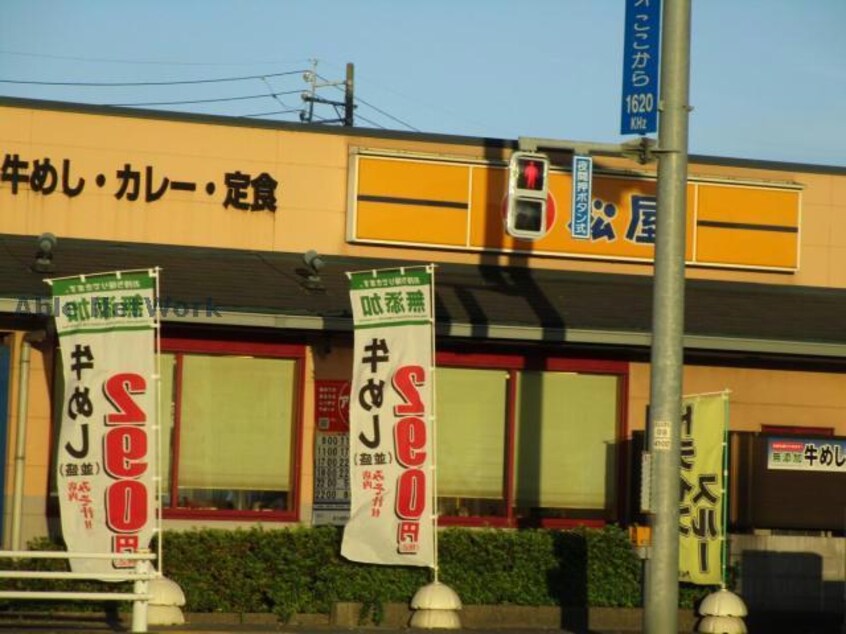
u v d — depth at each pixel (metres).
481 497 21.73
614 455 22.23
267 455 21.08
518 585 20.25
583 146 18.39
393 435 19.12
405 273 19.17
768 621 21.44
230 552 19.58
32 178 21.69
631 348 21.69
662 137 16.73
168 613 18.55
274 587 19.48
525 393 22.02
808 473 21.36
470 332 20.47
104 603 18.77
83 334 18.53
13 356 20.36
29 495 20.23
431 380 19.05
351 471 19.27
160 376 20.70
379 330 19.27
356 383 19.33
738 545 21.48
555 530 20.98
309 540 19.73
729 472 21.41
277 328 20.31
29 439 20.31
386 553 19.17
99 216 21.86
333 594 19.45
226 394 21.02
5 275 19.89
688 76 16.78
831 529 21.30
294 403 21.23
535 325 20.73
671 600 16.47
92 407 18.42
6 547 20.11
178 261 21.69
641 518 21.88
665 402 16.61
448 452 21.69
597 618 20.41
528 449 21.94
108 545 18.27
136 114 22.06
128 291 18.42
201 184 22.22
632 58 18.33
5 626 17.62
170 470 20.67
